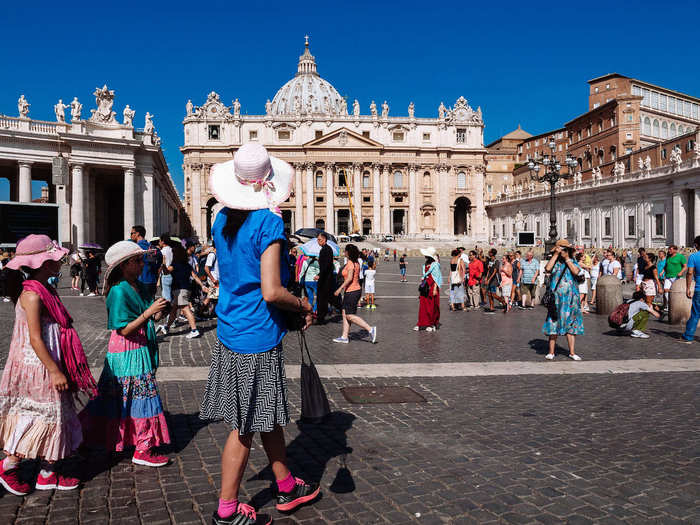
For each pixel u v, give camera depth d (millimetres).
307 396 3832
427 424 5273
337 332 11328
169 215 66500
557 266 8461
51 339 3699
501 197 92062
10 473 3715
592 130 83062
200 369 7555
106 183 50938
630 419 5434
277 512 3523
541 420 5402
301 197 88062
